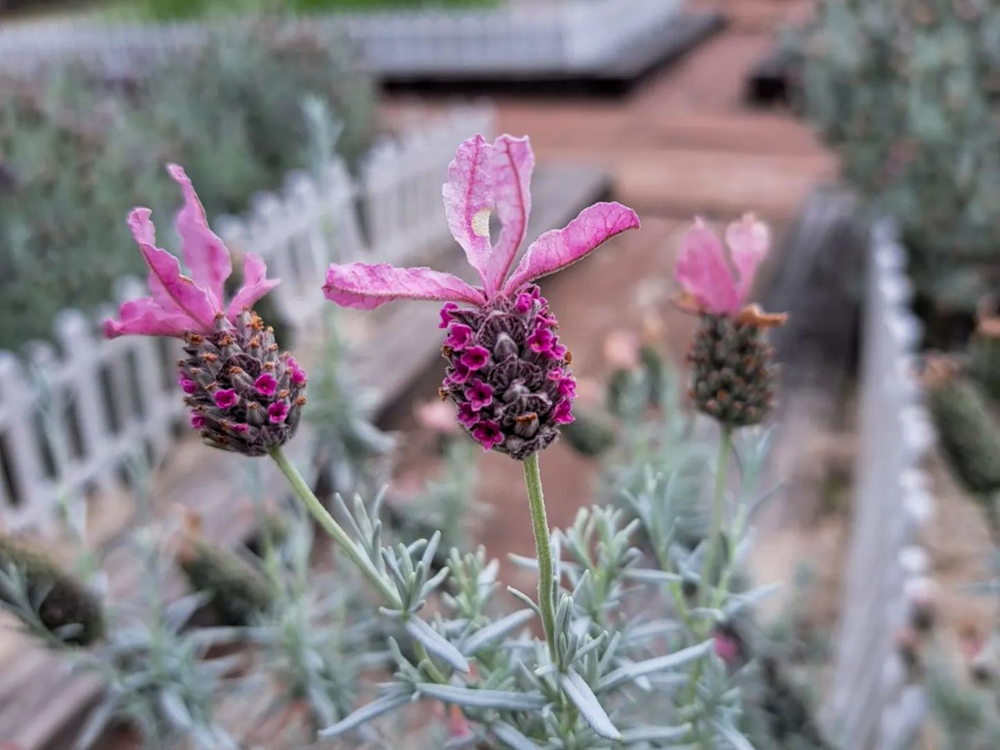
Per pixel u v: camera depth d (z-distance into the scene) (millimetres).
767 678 219
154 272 115
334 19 1294
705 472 281
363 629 222
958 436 272
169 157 612
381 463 362
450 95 1293
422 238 731
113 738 301
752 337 152
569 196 764
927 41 544
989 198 532
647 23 1475
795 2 1729
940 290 559
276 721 252
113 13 1605
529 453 106
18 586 175
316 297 582
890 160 553
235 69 737
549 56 1283
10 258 478
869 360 481
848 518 408
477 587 152
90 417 434
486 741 150
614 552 146
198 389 121
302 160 723
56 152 519
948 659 251
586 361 579
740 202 820
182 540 215
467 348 100
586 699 117
